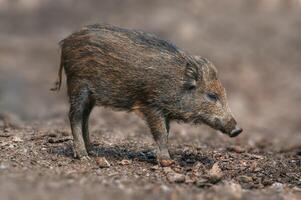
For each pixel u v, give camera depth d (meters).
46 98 29.77
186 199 11.38
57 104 28.42
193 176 13.03
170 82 13.33
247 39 41.88
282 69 37.25
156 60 13.29
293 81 35.19
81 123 13.80
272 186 13.04
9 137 15.41
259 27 43.72
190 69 13.38
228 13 45.72
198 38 41.34
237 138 20.11
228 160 15.04
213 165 13.72
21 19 47.22
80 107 13.68
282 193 12.45
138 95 13.43
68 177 12.07
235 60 37.97
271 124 28.05
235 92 33.25
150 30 42.59
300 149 18.36
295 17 45.53
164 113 13.60
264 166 14.84
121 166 13.49
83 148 13.71
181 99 13.46
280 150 17.88
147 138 17.12
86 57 13.42
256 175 13.98
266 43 41.41
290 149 18.25
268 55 39.38
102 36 13.37
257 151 17.09
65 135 16.12
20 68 35.91
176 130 21.22
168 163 13.51
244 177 13.38
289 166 15.04
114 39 13.32
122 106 13.63
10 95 29.61
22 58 38.25
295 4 46.97
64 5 48.19
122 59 13.25
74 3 48.19
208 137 19.72
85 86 13.58
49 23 46.41
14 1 50.06
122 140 16.42
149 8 46.44
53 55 39.09
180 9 45.94
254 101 32.09
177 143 17.17
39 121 20.28
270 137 22.70
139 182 12.27
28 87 31.91
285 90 33.94
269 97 32.91
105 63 13.31
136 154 14.74
